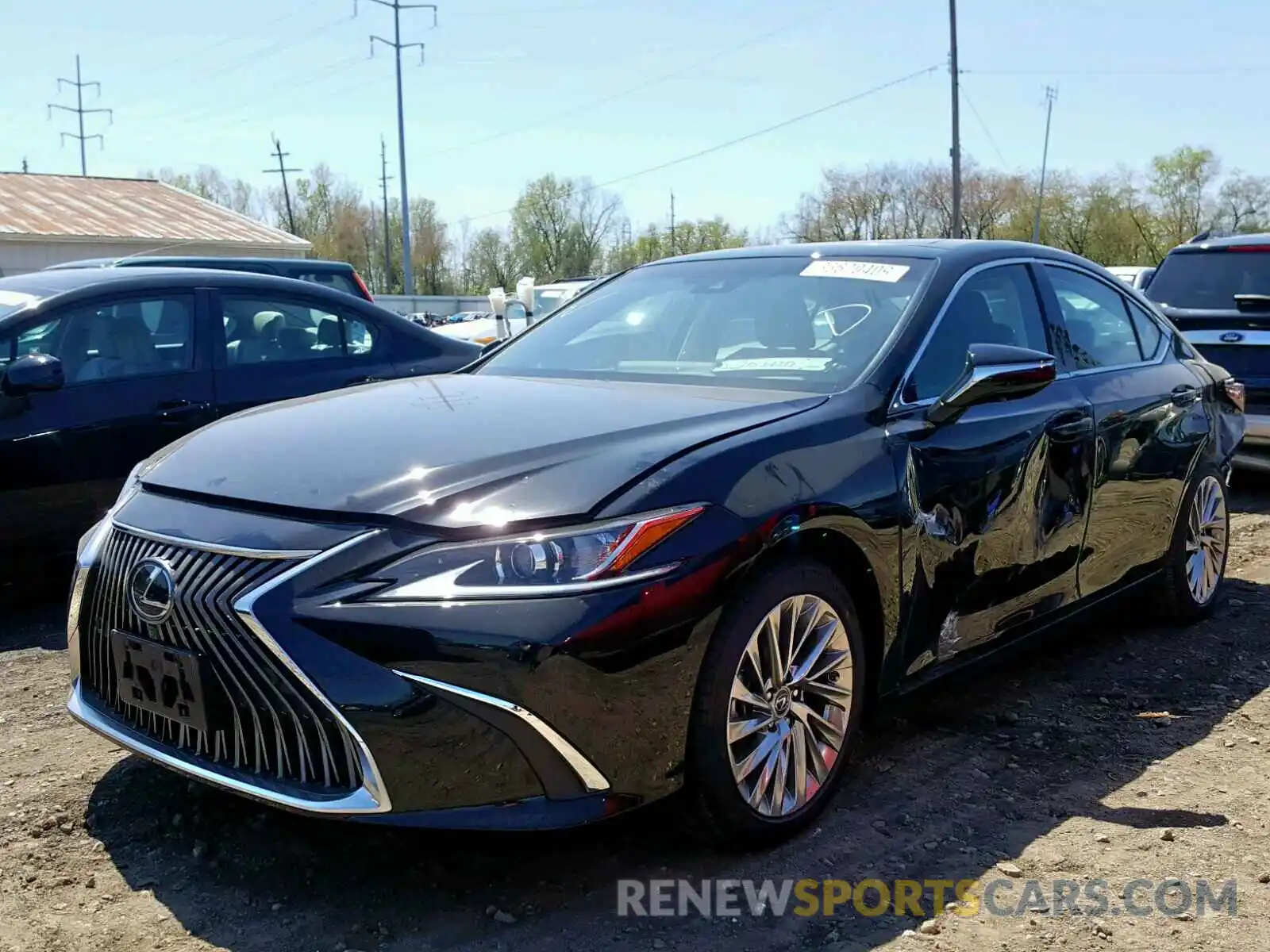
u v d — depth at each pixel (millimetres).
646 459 2865
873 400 3426
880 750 3775
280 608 2590
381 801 2547
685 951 2627
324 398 3756
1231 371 8094
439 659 2535
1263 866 3021
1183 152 60688
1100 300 4777
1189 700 4273
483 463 2846
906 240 4355
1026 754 3756
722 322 4039
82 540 3299
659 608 2672
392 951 2619
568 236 67750
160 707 2842
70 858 3014
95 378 5395
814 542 3064
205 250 28438
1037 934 2701
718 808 2906
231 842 3107
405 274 46094
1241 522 7559
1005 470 3750
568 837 3145
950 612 3596
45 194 29578
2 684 4406
